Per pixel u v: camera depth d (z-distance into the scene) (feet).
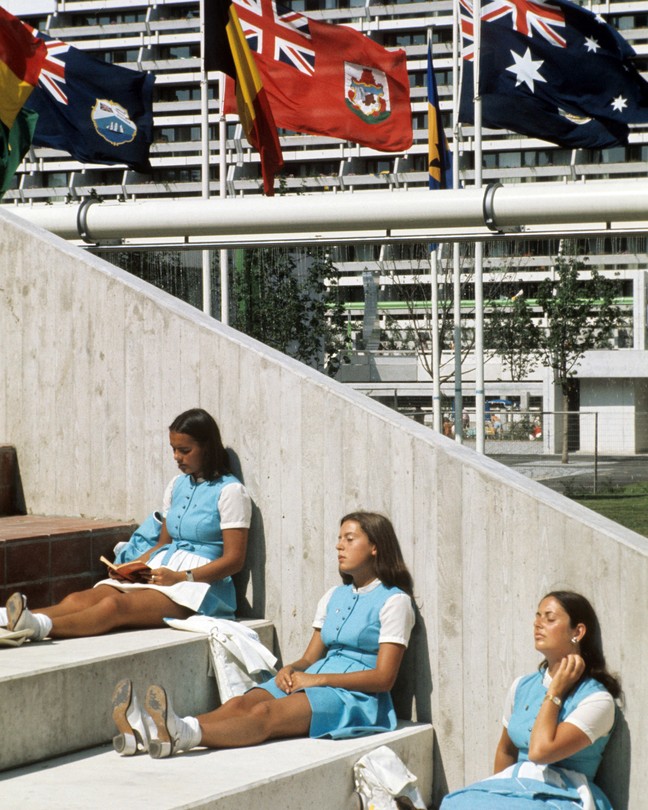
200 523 19.83
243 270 125.29
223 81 70.79
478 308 83.92
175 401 21.42
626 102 60.90
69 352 22.86
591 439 161.79
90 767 15.21
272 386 20.07
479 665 17.66
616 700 15.98
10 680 15.10
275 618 20.03
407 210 44.78
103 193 306.14
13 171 42.04
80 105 61.31
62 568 20.03
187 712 17.75
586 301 158.61
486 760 17.62
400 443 18.49
